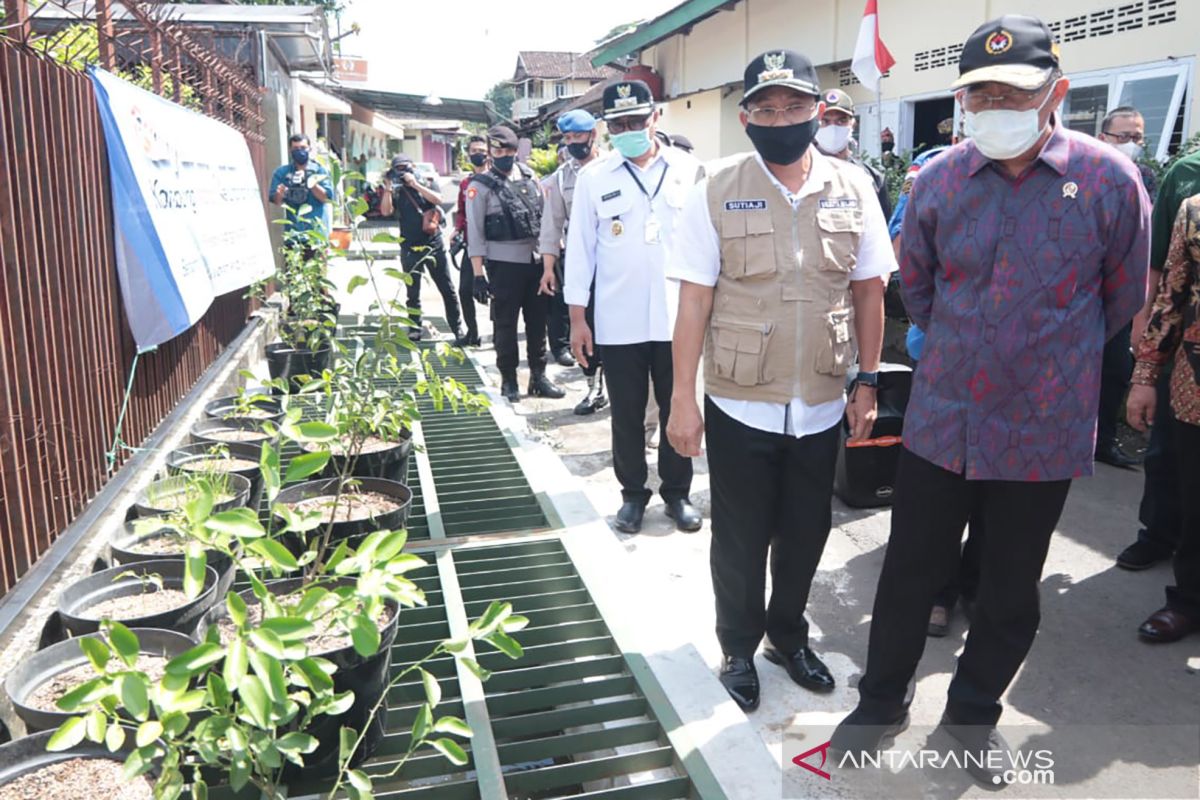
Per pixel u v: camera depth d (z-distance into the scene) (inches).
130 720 85.8
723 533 113.9
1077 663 129.6
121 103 155.5
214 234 211.3
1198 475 128.0
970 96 90.7
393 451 150.9
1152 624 135.0
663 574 153.9
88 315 144.3
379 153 1487.5
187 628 104.3
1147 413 133.5
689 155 172.9
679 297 112.2
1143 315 140.4
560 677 116.0
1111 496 191.2
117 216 153.2
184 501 130.8
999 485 97.0
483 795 90.1
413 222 332.8
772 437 109.0
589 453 223.0
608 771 99.0
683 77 633.6
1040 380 93.1
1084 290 93.0
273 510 80.3
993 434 94.8
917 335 144.7
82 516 135.6
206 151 212.7
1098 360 94.5
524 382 294.4
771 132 101.9
